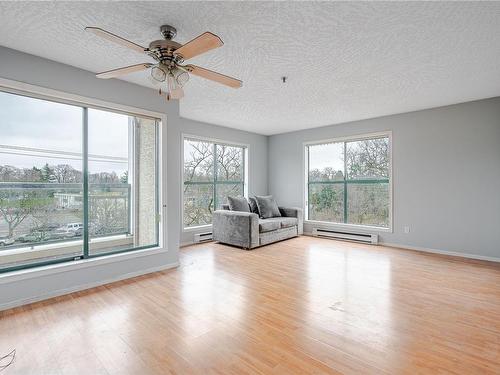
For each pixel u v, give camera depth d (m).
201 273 3.49
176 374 1.63
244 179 6.41
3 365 1.71
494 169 3.93
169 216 3.72
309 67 2.92
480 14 2.00
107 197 3.32
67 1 1.87
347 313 2.40
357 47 2.50
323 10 1.97
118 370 1.67
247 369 1.68
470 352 1.83
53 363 1.73
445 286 3.00
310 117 5.06
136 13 2.00
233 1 1.87
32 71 2.66
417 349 1.87
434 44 2.44
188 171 5.37
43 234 2.88
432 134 4.45
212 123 5.56
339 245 5.04
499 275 3.35
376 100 4.04
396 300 2.65
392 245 4.91
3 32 2.27
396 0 1.85
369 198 5.30
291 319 2.29
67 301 2.65
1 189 2.65
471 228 4.12
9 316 2.35
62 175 2.99
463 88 3.56
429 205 4.50
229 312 2.42
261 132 6.48
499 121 3.89
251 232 4.67
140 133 3.58
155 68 2.10
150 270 3.51
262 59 2.73
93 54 2.66
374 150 5.23
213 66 2.89
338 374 1.63
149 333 2.08
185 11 1.98
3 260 2.65
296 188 6.30
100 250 3.26
